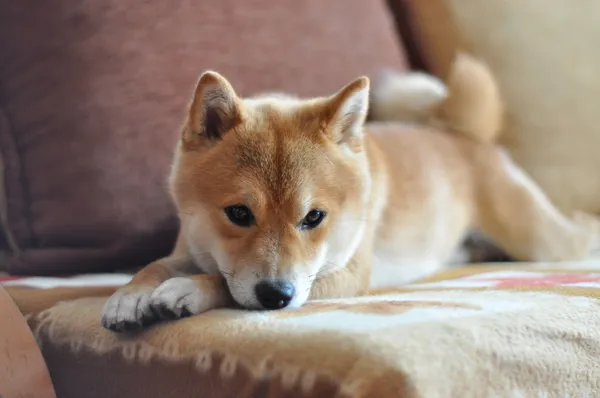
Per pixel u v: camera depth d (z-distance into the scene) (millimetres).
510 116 1200
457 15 1215
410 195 966
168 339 613
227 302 697
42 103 861
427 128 1074
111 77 870
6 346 625
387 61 1124
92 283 790
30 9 863
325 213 732
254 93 962
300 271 696
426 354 546
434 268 1000
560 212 1206
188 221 754
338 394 527
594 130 1232
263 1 993
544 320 621
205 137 750
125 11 887
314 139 746
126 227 863
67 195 854
